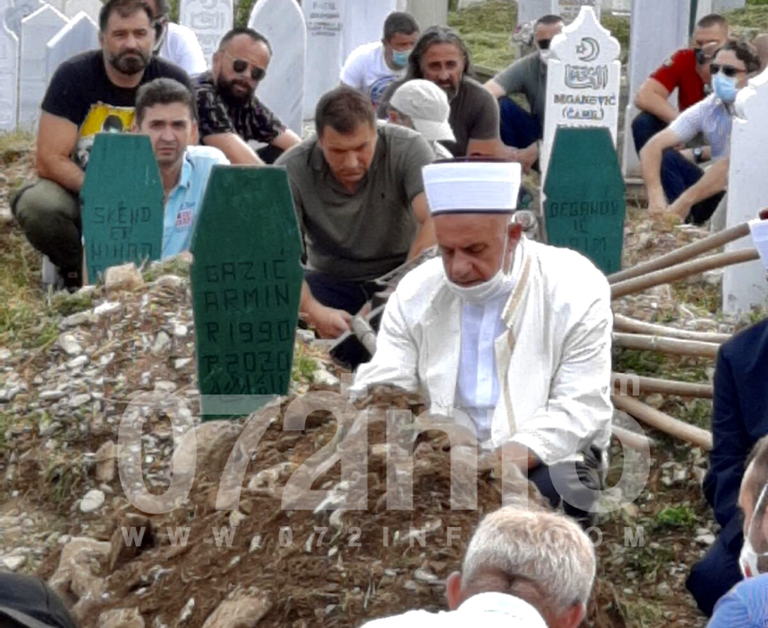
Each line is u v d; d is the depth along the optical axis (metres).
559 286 4.75
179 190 7.00
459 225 4.60
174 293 6.09
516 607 2.91
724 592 4.41
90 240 6.52
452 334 4.79
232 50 8.58
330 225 6.42
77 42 9.91
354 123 6.13
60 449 5.39
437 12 13.02
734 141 7.00
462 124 8.84
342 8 11.86
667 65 10.43
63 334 5.97
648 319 6.38
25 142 10.27
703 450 5.43
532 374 4.72
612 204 6.60
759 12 16.00
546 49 10.62
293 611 4.00
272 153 8.92
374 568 4.03
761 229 4.79
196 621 4.12
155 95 6.91
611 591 4.42
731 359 4.58
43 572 4.68
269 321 5.09
